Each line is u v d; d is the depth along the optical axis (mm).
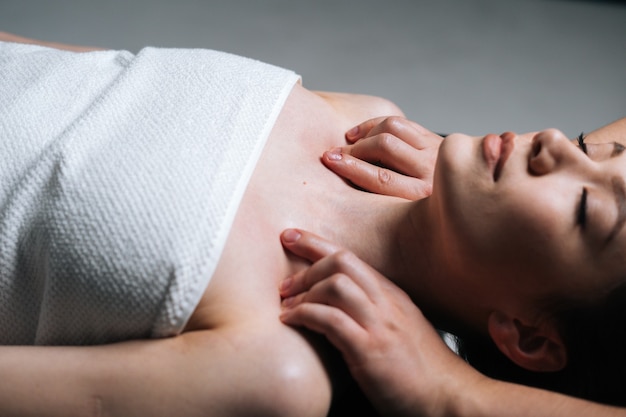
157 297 976
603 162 1033
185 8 2920
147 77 1156
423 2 3127
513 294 1057
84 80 1155
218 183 1022
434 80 2701
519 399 1005
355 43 2844
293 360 979
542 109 2615
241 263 1036
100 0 2902
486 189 1017
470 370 1053
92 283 988
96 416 959
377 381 1013
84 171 1018
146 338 1008
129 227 985
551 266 1015
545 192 1001
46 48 1266
